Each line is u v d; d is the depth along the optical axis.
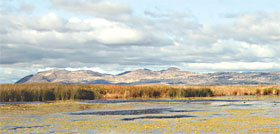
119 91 81.19
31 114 41.59
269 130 27.89
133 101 67.44
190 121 33.88
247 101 67.12
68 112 44.28
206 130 28.02
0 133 27.31
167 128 29.20
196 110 46.91
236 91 98.19
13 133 27.31
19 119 36.22
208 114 41.06
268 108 49.50
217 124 31.48
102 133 27.03
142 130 28.28
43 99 67.94
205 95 88.69
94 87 80.06
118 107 52.66
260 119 35.22
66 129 29.14
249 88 106.31
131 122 33.41
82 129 29.08
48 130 28.69
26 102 62.38
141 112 44.31
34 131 28.23
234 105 56.19
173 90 86.12
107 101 67.44
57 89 71.06
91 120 35.31
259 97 83.69
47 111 45.62
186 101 67.62
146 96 82.81
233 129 28.47
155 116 39.16
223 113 42.19
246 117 37.25
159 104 59.38
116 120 35.22
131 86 88.00
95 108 50.81
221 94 96.12
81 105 56.44
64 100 69.06
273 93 100.75
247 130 27.91
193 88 90.81
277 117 37.12
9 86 68.19
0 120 35.31
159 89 86.38
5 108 49.91
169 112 44.16
